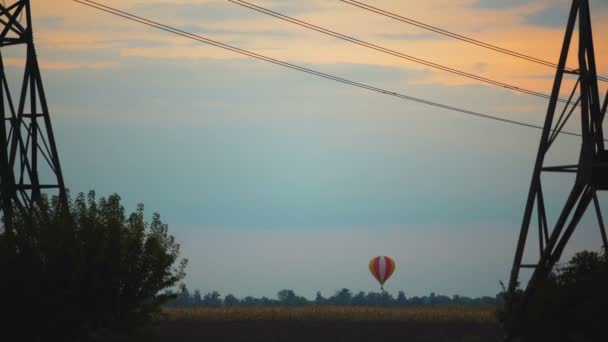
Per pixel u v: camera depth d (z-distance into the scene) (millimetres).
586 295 105812
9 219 122062
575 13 119375
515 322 115062
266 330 174375
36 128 127875
